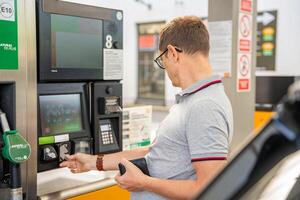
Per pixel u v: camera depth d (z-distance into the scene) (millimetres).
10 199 1478
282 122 352
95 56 2029
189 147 1318
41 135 1794
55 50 1836
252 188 396
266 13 6062
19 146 1426
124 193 1965
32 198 1628
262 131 389
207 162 1253
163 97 7621
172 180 1358
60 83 1902
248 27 2750
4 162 1507
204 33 1415
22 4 1554
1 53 1483
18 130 1567
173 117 1405
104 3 3006
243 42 2705
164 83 7578
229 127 1334
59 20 1846
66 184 1782
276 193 421
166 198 1407
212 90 1354
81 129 1987
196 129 1290
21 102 1574
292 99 344
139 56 7980
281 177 434
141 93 8016
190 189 1267
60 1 1845
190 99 1365
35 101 1630
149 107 2461
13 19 1520
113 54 2121
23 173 1594
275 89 4836
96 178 1894
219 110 1302
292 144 352
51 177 1880
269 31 6055
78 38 1938
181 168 1379
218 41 2668
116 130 2180
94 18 2012
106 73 2086
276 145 367
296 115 340
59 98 1913
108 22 2082
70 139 1918
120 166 1463
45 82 1830
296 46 5824
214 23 2682
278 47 5996
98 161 1743
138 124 2373
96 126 2055
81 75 1956
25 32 1572
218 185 417
